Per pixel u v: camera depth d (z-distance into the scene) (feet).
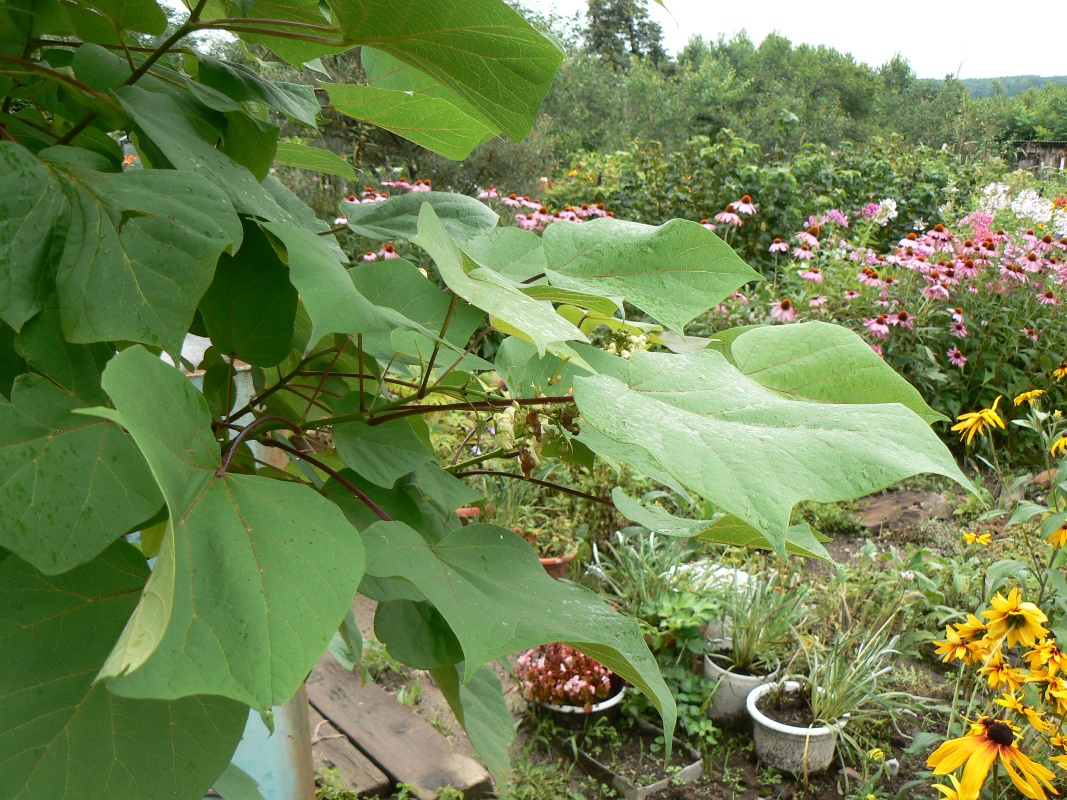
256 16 2.68
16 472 1.62
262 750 4.83
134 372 1.53
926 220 32.17
